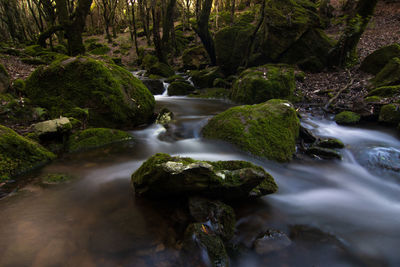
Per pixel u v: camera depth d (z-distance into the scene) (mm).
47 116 5172
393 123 6012
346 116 6660
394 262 2361
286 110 5250
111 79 5855
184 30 27156
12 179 3287
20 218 2527
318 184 3973
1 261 1958
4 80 5293
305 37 11789
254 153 4586
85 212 2723
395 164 4316
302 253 2408
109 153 4562
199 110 8555
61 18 12828
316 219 2994
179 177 2566
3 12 21078
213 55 15578
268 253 2365
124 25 36031
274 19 11570
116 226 2500
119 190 3244
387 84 7863
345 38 10711
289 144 4852
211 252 2135
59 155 4211
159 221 2570
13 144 3555
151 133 5965
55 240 2252
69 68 5664
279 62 12383
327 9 17203
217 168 3000
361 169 4531
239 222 2746
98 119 5539
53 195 3014
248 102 8992
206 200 2701
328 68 11688
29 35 25906
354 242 2615
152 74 15617
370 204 3467
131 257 2117
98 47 23703
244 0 31531
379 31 14781
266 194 3043
